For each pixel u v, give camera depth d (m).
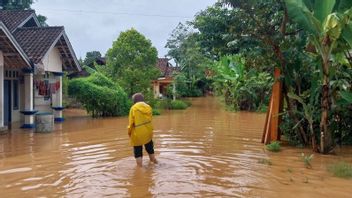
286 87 12.54
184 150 11.71
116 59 29.27
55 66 20.67
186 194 7.26
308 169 9.25
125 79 28.12
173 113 27.38
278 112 12.65
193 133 15.80
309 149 11.87
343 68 11.91
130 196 7.15
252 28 12.14
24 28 20.23
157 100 32.22
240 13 12.20
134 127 9.45
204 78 53.12
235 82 28.59
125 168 9.28
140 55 29.03
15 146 12.60
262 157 10.66
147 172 8.88
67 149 11.99
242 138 14.33
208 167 9.41
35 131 16.31
